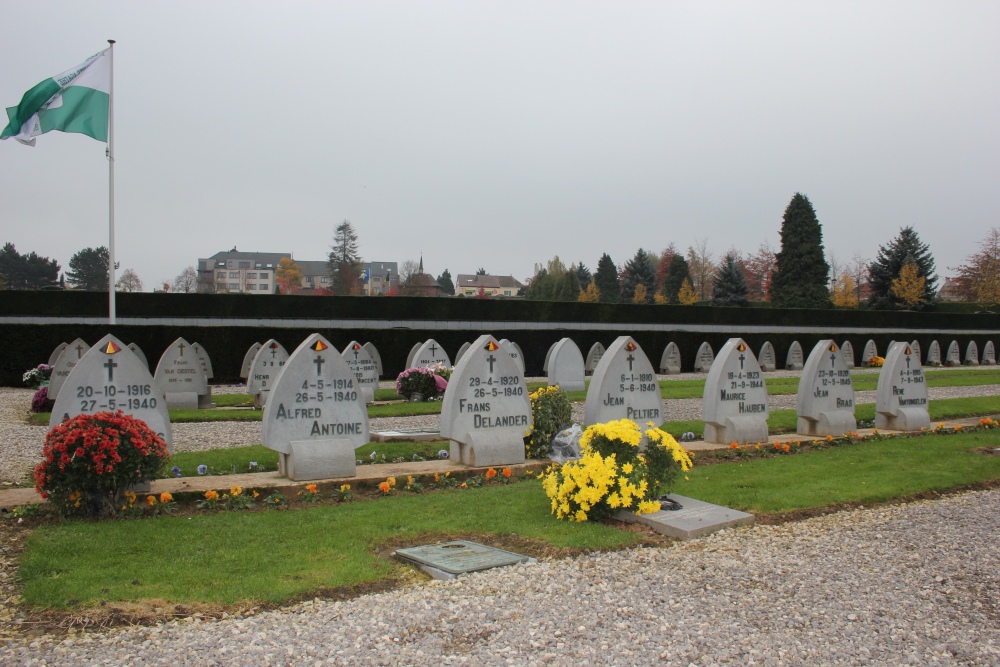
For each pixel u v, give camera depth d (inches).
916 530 316.8
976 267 2785.4
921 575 256.8
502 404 428.8
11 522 300.0
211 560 253.9
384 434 528.4
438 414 690.8
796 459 473.4
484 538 294.8
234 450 456.1
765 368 1446.9
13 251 3132.4
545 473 400.2
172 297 1320.1
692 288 3100.4
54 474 296.7
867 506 362.6
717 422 506.3
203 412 685.9
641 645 192.9
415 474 386.3
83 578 232.4
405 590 234.1
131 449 306.8
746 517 323.6
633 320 1704.0
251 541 278.1
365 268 4439.0
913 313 2038.6
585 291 3572.8
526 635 197.6
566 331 1321.4
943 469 442.9
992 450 517.0
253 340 1082.7
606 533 297.3
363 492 369.1
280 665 177.6
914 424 603.8
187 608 212.2
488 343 426.9
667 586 239.1
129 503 311.9
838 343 1617.9
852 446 528.4
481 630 200.7
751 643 195.9
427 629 200.7
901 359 612.1
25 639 191.5
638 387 490.9
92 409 360.5
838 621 212.8
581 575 247.8
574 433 441.1
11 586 230.4
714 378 509.0
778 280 2433.6
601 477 311.7
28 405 762.2
